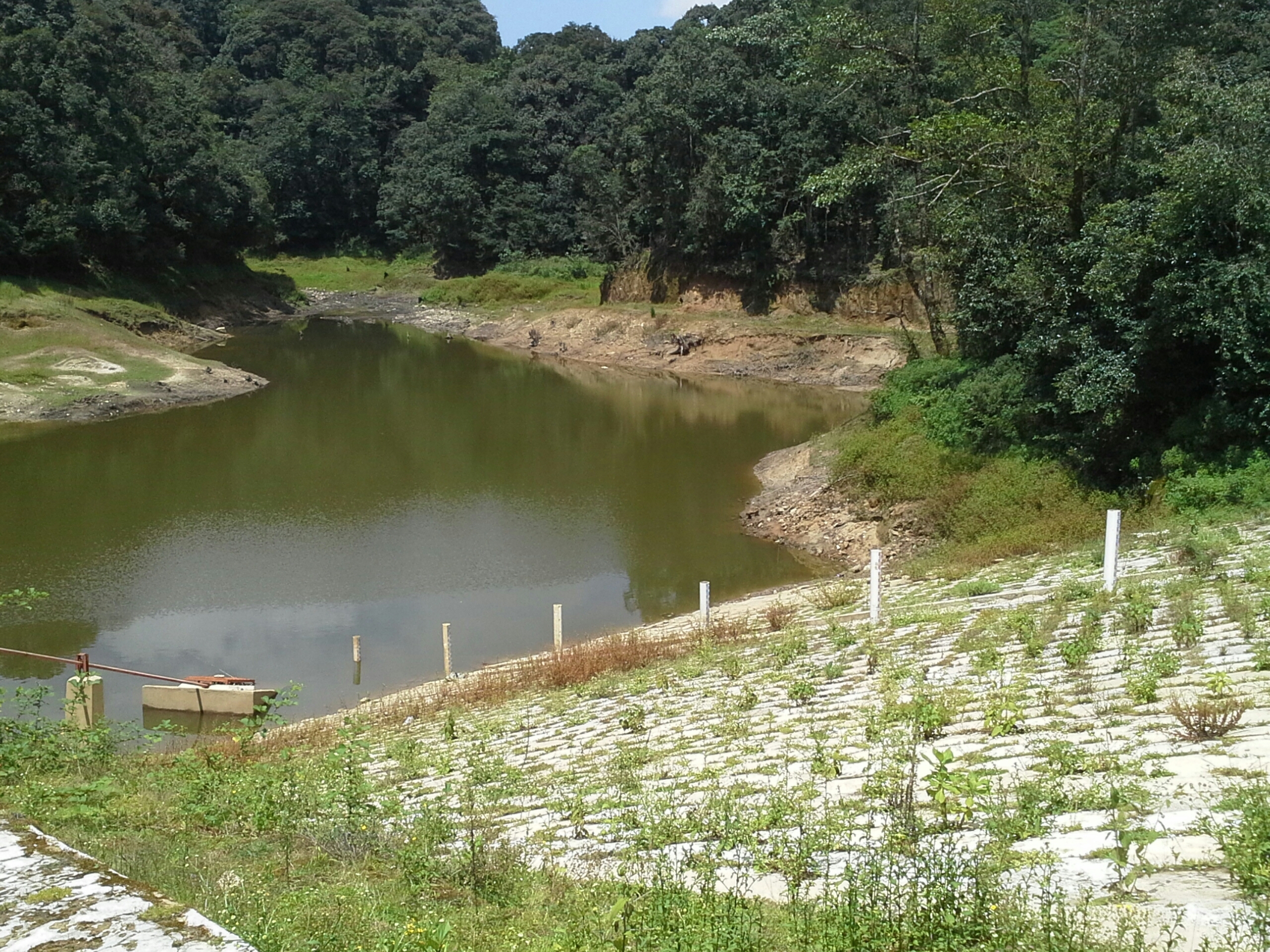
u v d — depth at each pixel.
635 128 65.94
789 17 48.09
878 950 4.80
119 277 67.38
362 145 107.62
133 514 29.75
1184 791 6.29
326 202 107.00
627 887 5.96
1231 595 11.42
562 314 68.25
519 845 8.02
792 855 6.36
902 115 34.28
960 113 26.98
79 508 30.28
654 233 68.81
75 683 14.79
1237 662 9.12
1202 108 20.86
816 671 13.01
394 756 12.67
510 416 45.25
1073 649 10.45
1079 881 5.18
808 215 58.91
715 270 63.50
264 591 24.02
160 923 2.95
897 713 9.70
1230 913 4.48
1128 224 21.59
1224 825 5.42
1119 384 20.58
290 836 8.41
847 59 33.84
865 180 30.06
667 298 65.94
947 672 11.45
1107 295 20.94
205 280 77.50
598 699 14.38
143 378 48.25
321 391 51.09
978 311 26.36
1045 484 22.14
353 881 7.12
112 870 3.32
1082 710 8.81
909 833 6.09
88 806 8.96
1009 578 17.03
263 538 27.80
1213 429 19.17
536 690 16.16
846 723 10.19
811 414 45.06
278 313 83.75
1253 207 18.83
